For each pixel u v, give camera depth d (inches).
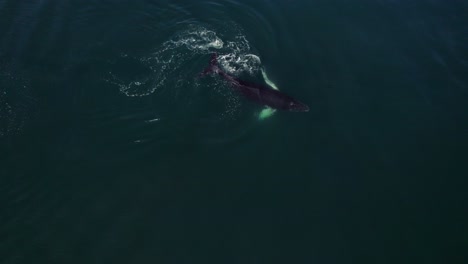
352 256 955.3
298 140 1161.4
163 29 1451.8
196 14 1512.1
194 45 1400.1
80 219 999.6
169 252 954.7
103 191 1047.6
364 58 1391.5
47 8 1499.8
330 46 1428.4
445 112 1238.9
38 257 933.2
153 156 1115.9
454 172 1103.6
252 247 967.6
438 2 1612.9
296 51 1408.7
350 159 1127.6
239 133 1167.6
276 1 1592.0
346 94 1279.5
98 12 1493.6
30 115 1182.9
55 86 1256.2
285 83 1304.1
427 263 940.6
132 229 987.9
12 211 1003.3
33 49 1358.3
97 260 936.9
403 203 1042.1
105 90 1253.1
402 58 1393.9
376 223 1007.0
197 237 979.3
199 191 1055.6
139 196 1042.1
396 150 1149.1
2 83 1250.0
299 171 1100.5
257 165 1107.9
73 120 1180.5
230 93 1250.6
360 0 1612.9
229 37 1439.5
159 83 1275.8
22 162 1084.5
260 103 1224.2
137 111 1208.2
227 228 995.3
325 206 1036.5
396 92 1289.4
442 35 1476.4
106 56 1348.4
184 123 1185.4
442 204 1040.2
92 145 1131.3
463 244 969.5
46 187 1045.2
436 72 1352.1
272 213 1022.4
